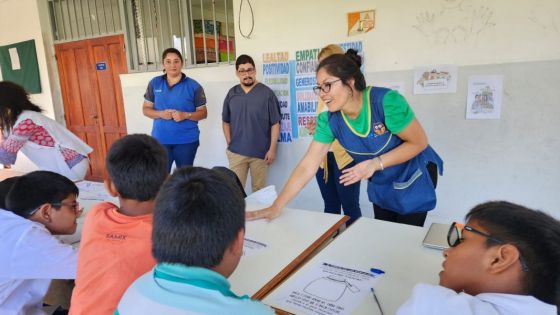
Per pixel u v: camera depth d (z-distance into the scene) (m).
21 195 1.35
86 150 2.59
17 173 3.45
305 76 3.39
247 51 3.68
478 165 2.79
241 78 3.33
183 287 0.68
